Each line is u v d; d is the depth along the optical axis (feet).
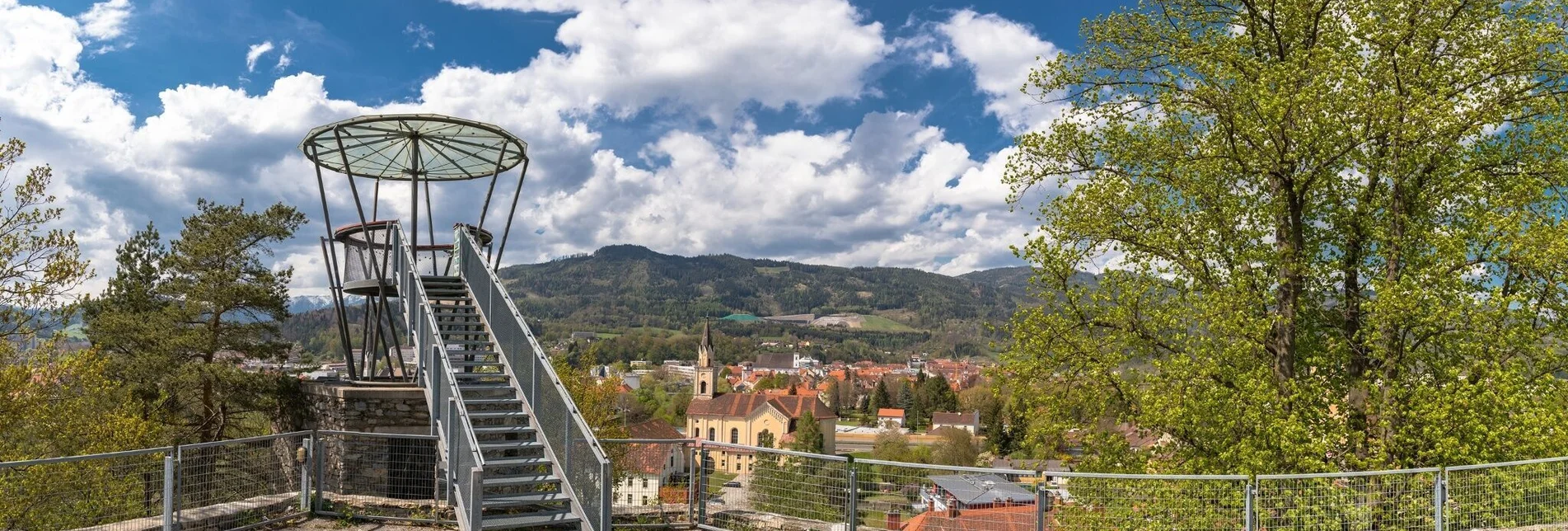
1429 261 46.32
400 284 47.96
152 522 28.84
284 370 84.99
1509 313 43.80
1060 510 28.02
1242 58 48.52
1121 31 55.01
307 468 32.73
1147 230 51.70
